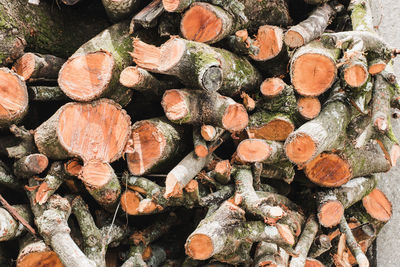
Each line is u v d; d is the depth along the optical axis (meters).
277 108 3.35
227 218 3.16
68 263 3.05
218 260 3.26
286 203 3.43
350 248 3.36
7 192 3.31
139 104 3.39
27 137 3.18
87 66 3.17
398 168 3.65
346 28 3.64
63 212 3.13
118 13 3.29
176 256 3.42
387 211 3.59
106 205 3.24
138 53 3.17
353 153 3.41
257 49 3.33
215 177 3.30
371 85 3.27
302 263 3.28
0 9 3.20
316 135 3.17
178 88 3.30
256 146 3.27
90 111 3.17
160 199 3.22
